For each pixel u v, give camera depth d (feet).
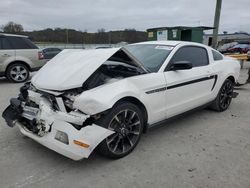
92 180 8.95
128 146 10.69
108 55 10.52
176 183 8.79
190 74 13.28
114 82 10.08
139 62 11.55
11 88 24.22
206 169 9.66
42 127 9.74
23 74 28.02
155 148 11.34
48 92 9.84
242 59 38.27
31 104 10.79
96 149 9.98
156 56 12.91
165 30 38.17
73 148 8.84
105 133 9.32
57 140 9.21
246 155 10.79
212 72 14.87
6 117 11.59
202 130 13.55
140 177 9.13
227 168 9.74
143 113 11.16
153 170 9.59
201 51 14.90
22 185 8.63
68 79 9.66
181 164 10.00
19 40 27.40
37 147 11.26
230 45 81.20
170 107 12.31
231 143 11.98
